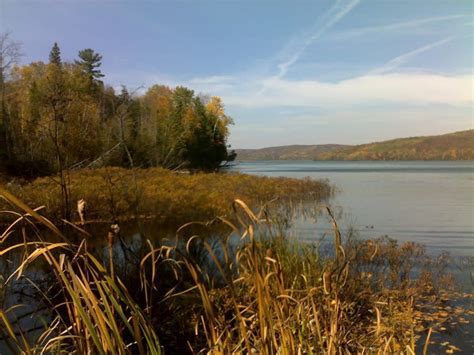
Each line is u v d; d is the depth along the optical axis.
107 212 12.88
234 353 1.96
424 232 12.38
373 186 33.16
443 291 6.27
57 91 12.98
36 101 27.16
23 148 21.61
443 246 10.30
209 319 1.77
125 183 14.87
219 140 55.41
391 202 20.91
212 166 51.03
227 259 1.75
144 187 16.91
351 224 13.38
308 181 28.44
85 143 19.97
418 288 6.14
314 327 2.24
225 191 19.91
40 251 1.45
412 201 21.38
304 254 4.77
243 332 1.76
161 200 14.62
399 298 5.79
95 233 11.00
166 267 6.18
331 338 2.08
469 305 5.67
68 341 2.93
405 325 4.66
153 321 4.52
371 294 5.21
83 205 1.71
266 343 1.72
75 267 3.05
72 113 18.84
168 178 22.39
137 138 29.48
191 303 4.92
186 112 49.75
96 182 15.72
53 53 53.47
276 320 2.16
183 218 13.71
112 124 23.78
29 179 20.22
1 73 26.17
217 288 4.89
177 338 4.30
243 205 1.59
